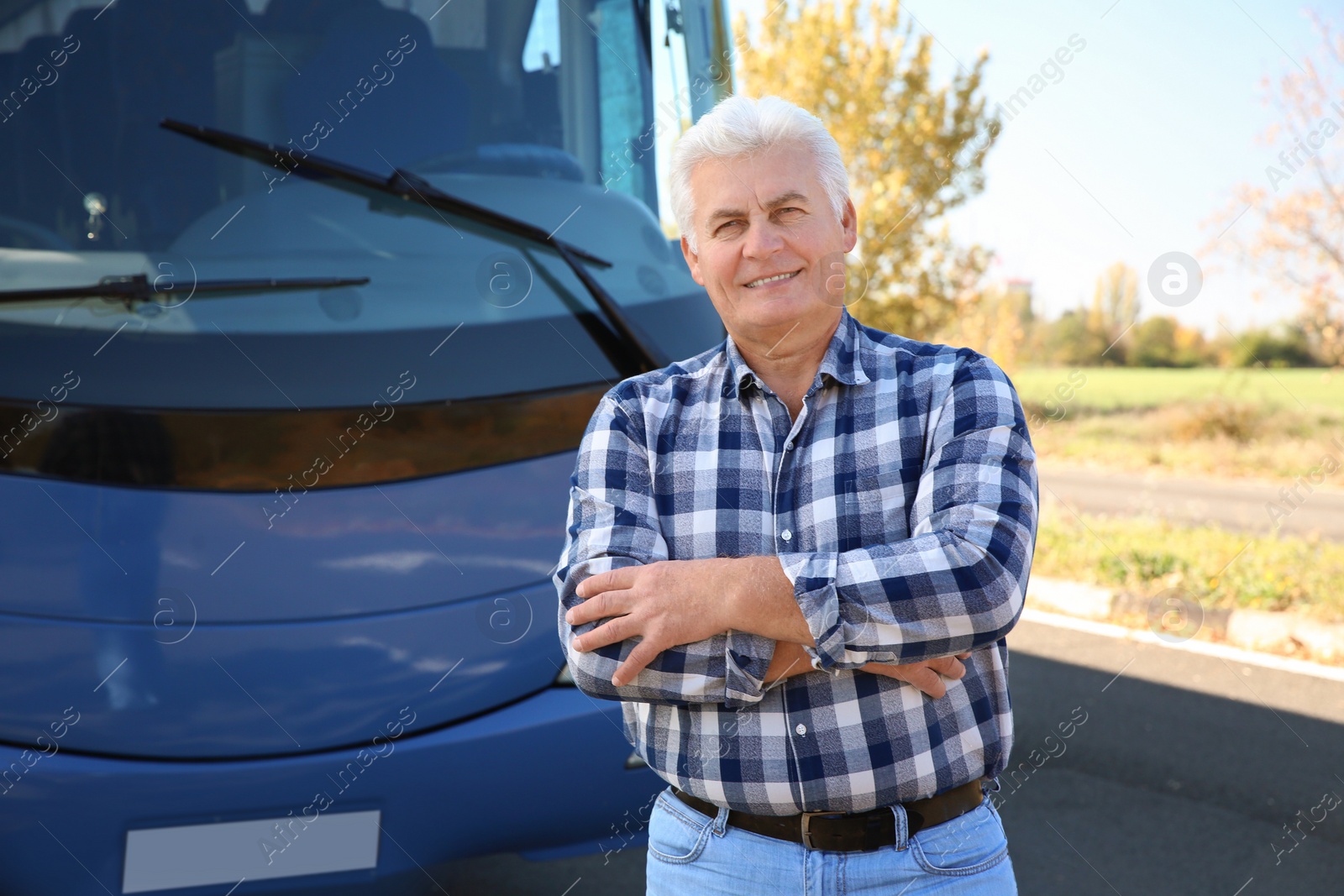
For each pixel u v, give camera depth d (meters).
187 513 2.18
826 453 1.50
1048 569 6.28
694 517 1.53
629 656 1.45
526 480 2.42
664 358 2.71
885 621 1.35
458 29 2.81
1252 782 3.61
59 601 2.12
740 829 1.50
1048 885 2.98
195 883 2.12
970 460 1.44
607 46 3.03
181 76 2.56
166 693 2.12
